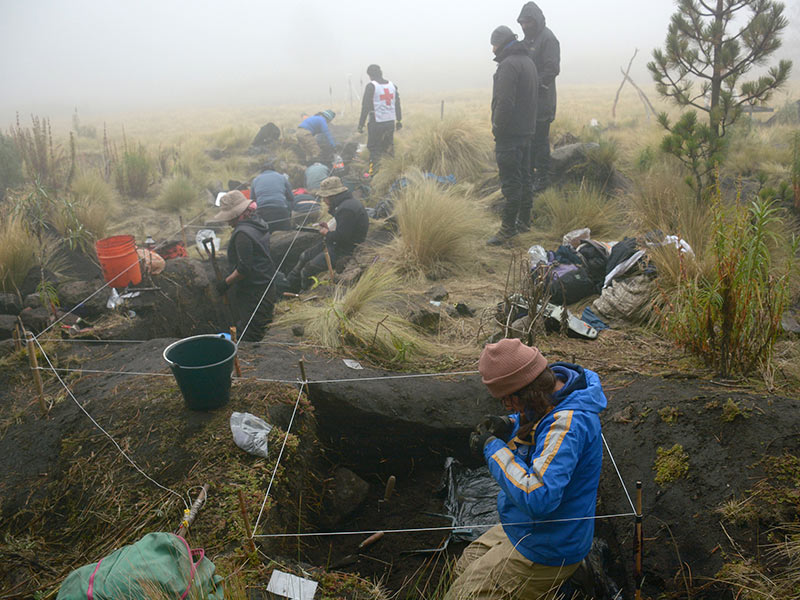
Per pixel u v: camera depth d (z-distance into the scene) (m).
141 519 3.03
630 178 9.23
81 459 3.43
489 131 10.75
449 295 6.25
